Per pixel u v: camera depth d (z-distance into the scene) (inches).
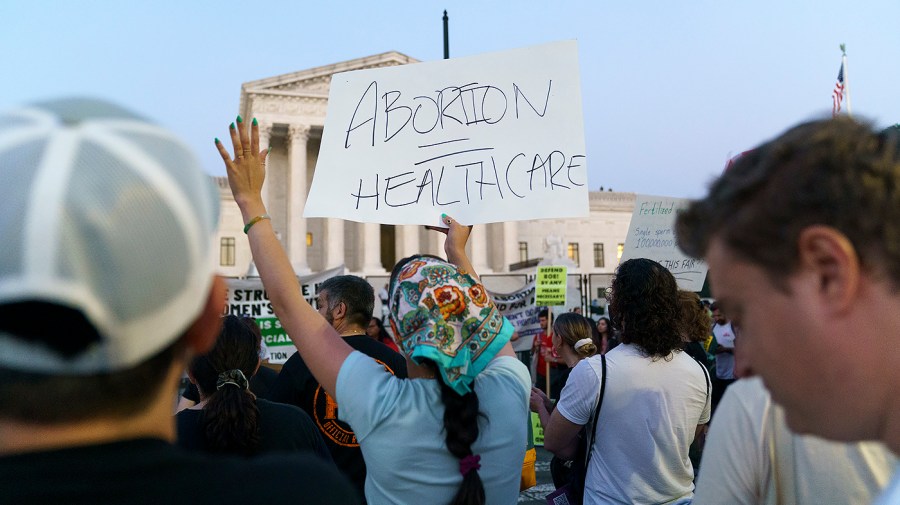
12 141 29.0
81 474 30.6
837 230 29.9
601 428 108.8
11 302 27.0
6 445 31.2
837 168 30.7
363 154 120.9
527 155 116.3
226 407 98.5
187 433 101.3
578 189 113.0
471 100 120.9
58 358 28.7
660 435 105.5
